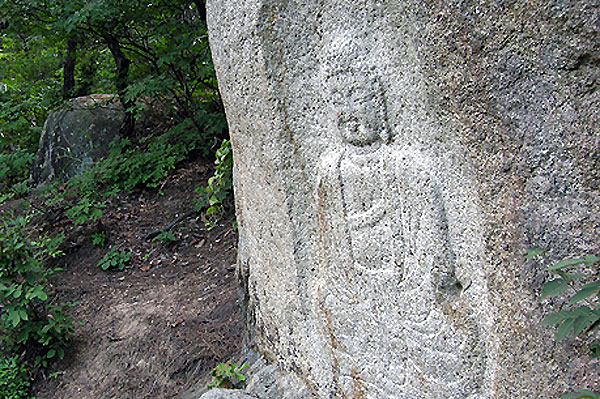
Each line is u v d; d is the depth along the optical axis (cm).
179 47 500
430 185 160
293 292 221
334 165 189
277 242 222
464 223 155
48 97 678
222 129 537
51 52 701
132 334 347
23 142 707
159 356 323
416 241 168
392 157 172
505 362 141
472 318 158
